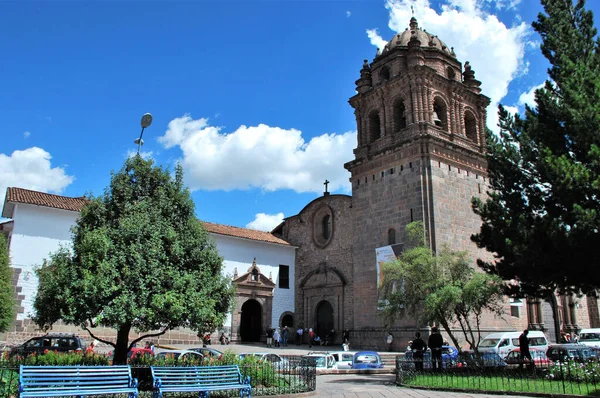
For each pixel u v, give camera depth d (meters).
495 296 24.45
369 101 39.09
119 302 14.45
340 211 40.62
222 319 17.06
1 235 25.44
